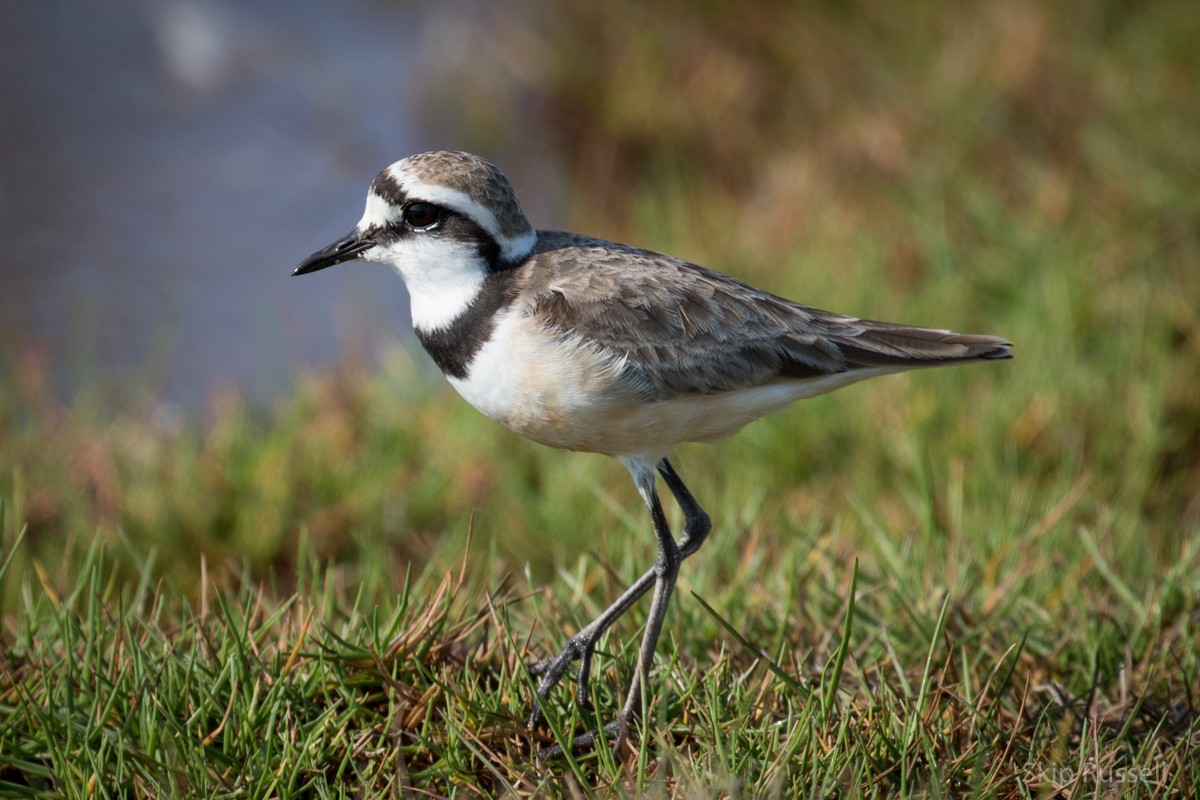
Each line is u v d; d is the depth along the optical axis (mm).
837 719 7773
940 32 18438
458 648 8484
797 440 12625
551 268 8617
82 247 17594
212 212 18391
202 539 12172
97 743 7684
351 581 11891
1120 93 16000
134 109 20453
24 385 14414
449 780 7555
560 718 8047
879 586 9305
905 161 16344
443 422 13383
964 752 7621
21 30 22172
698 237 16281
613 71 19703
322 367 15266
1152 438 12141
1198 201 14211
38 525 12398
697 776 7207
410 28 22891
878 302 13883
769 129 18703
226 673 7887
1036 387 12703
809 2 19906
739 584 9391
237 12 23156
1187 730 8047
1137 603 9172
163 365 15508
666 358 8430
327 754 7668
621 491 12492
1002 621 9164
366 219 8898
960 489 10883
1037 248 14211
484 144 19766
